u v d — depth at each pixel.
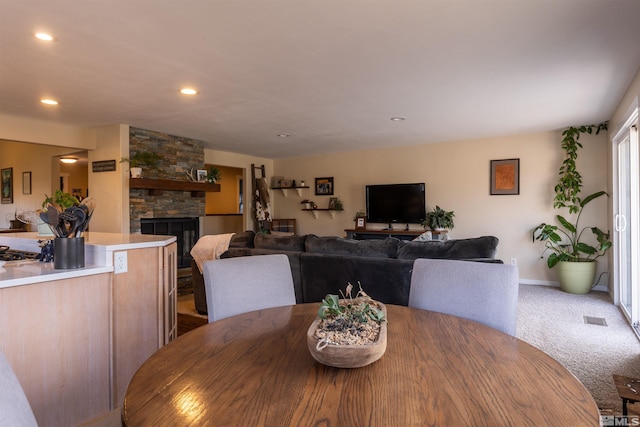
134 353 2.27
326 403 0.85
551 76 3.16
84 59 2.75
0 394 0.66
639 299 3.58
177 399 0.88
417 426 0.76
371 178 7.02
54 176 6.22
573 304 4.46
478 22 2.24
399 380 0.97
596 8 2.09
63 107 4.04
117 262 2.16
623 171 4.33
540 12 2.13
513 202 5.79
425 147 6.48
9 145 7.04
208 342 1.25
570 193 5.28
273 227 7.75
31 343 1.77
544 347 3.11
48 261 2.14
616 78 3.21
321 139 5.97
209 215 8.28
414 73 3.08
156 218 5.41
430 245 3.19
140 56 2.70
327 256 3.42
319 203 7.61
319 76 3.14
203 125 4.94
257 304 1.74
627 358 2.88
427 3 2.03
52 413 1.85
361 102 3.90
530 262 5.68
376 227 6.95
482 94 3.64
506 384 0.94
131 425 0.78
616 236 4.45
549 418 0.79
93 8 2.05
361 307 1.22
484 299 1.56
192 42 2.48
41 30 2.30
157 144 5.36
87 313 2.00
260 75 3.11
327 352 1.01
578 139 5.27
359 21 2.22
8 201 7.09
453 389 0.92
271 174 8.16
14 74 3.04
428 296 1.71
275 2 2.01
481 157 6.01
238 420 0.79
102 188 5.11
